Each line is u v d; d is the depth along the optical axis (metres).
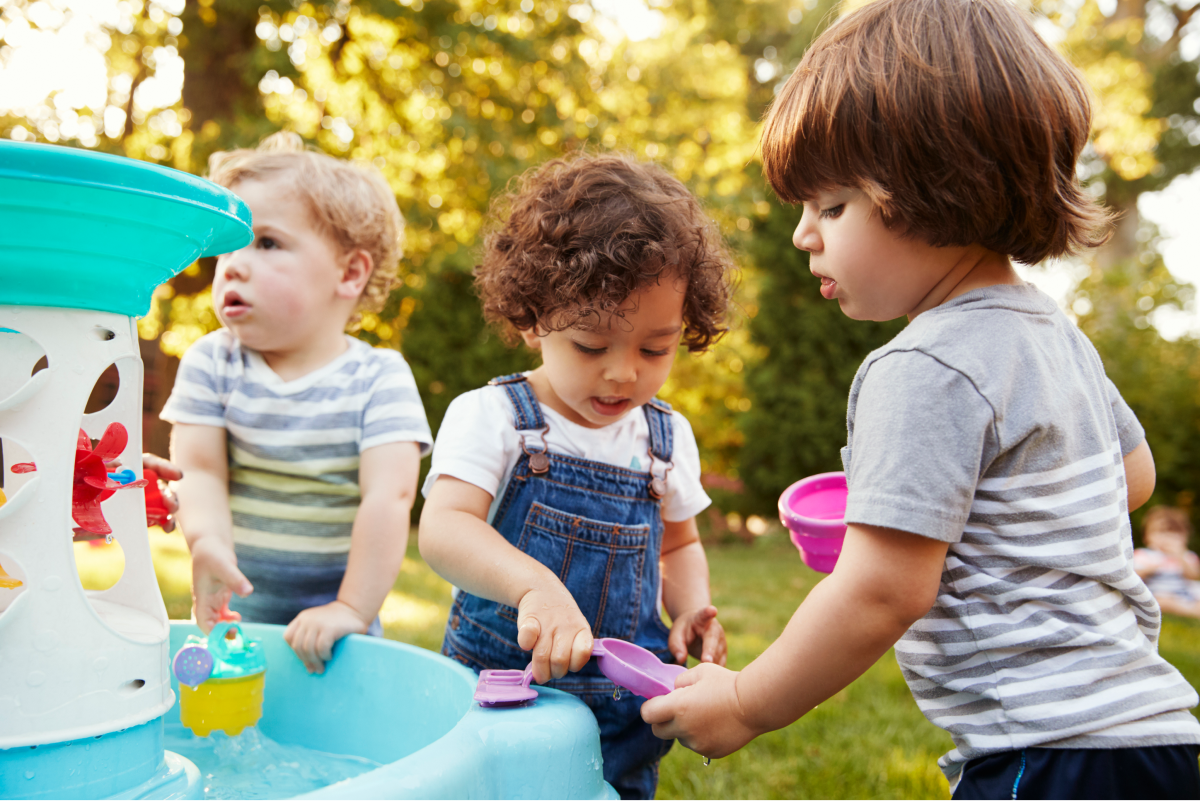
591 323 1.16
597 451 1.34
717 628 1.33
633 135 10.27
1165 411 7.45
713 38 13.02
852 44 0.99
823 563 1.33
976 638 0.94
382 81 8.77
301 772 1.18
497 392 1.34
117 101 8.38
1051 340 1.00
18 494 0.82
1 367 0.85
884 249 0.99
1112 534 0.97
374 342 7.59
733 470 10.59
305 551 1.63
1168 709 0.93
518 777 0.88
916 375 0.93
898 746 2.37
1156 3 11.21
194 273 7.16
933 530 0.89
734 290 1.50
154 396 7.45
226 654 1.23
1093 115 1.03
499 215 1.59
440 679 1.15
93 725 0.83
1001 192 0.93
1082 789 0.89
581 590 1.30
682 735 1.02
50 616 0.82
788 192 1.06
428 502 1.26
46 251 0.82
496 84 9.12
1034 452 0.94
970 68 0.92
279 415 1.61
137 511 1.00
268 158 1.73
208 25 7.78
